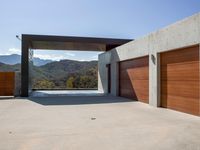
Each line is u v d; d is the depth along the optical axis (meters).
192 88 8.99
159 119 8.15
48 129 6.74
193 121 7.75
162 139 5.68
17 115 9.09
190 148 5.02
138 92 13.94
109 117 8.59
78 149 5.00
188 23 8.95
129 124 7.36
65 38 18.38
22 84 17.12
